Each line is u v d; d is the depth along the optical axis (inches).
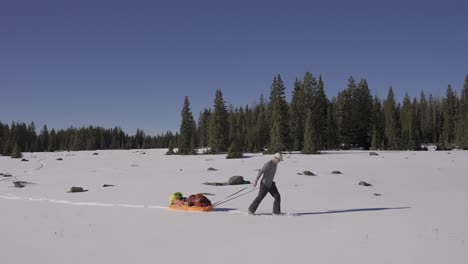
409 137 2837.1
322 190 791.1
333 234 387.5
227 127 2915.8
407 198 674.8
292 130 2760.8
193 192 784.3
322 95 3129.9
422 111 4694.9
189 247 345.1
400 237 371.9
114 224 452.4
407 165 1433.3
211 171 1344.7
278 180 995.3
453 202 620.7
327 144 2994.6
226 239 372.8
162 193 764.6
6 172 1450.5
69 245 357.4
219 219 474.6
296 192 758.5
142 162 1936.5
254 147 2987.2
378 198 675.4
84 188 895.7
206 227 429.1
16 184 954.1
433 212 519.5
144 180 1065.5
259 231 406.0
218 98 2886.3
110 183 1005.8
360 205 591.8
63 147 5398.6
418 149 2861.7
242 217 487.8
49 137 5428.2
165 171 1380.4
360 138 3174.2
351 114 3149.6
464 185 885.2
